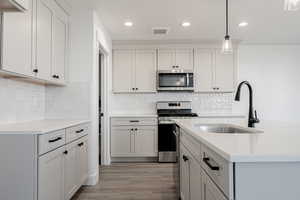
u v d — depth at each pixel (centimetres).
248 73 502
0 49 176
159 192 292
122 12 333
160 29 404
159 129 448
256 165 94
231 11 329
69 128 242
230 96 507
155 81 471
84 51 321
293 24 383
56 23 278
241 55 504
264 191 93
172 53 472
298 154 93
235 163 94
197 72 473
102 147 435
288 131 162
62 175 224
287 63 504
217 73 474
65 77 308
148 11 329
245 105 505
